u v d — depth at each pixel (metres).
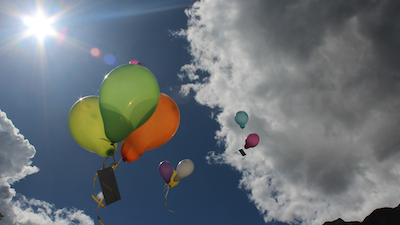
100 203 2.62
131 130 2.88
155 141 3.34
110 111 2.73
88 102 3.28
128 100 2.75
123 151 3.15
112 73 2.87
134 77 2.82
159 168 4.37
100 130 3.11
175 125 3.50
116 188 2.67
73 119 3.17
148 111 2.93
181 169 4.21
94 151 3.21
